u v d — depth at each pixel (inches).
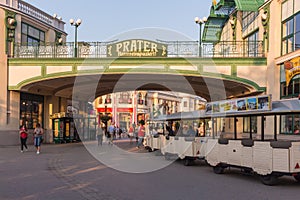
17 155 783.1
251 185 427.5
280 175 423.2
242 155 477.4
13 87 1072.2
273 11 925.2
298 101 454.3
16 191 371.9
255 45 999.6
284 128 818.2
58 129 1267.2
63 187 398.3
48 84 1177.4
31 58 1058.7
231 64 984.3
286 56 851.4
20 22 1136.8
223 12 1250.6
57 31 1365.7
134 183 432.1
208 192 379.6
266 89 965.2
